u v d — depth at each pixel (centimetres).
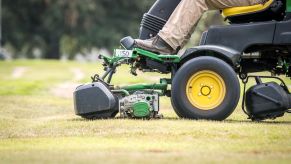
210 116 1744
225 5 1800
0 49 8800
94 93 1795
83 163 1263
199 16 1808
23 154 1390
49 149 1452
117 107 1805
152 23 1867
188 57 1781
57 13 8994
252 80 2655
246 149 1420
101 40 9125
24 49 9488
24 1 9206
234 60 1762
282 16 1795
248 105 1767
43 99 2653
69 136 1622
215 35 1792
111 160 1291
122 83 2934
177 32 1800
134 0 9306
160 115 1788
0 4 8956
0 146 1530
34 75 4762
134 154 1361
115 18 9319
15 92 2989
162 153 1377
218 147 1444
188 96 1753
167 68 1833
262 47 1816
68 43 9200
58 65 6078
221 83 1742
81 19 9050
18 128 1800
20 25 9319
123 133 1609
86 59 9788
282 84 1802
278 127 1656
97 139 1562
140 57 1822
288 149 1416
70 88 3191
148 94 1788
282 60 1847
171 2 1862
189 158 1314
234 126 1652
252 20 1809
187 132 1592
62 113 2225
